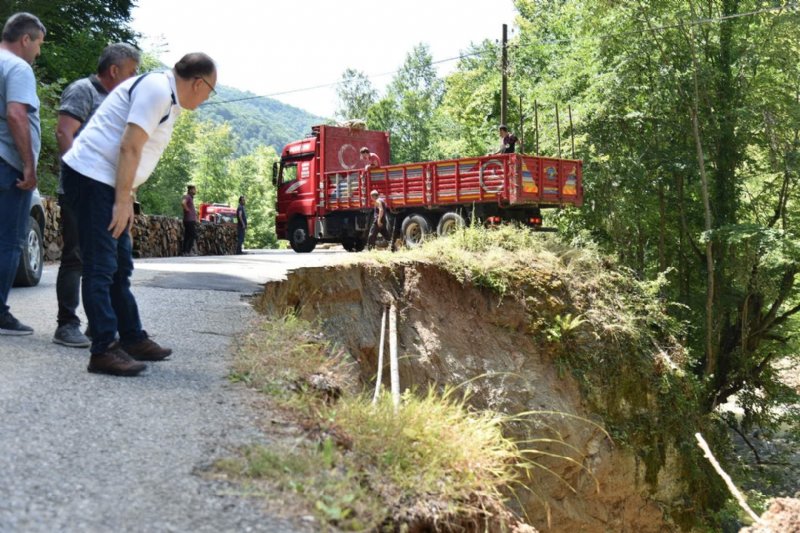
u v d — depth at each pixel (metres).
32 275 9.70
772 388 24.22
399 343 12.88
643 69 24.81
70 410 3.96
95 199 4.68
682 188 25.33
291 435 3.84
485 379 13.08
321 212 23.55
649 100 23.84
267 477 3.27
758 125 23.61
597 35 25.00
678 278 25.97
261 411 4.17
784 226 24.78
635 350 14.69
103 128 4.72
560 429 12.86
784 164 23.11
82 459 3.29
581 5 26.02
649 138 24.62
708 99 24.17
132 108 4.56
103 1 32.25
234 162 110.44
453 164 18.91
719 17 24.55
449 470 3.89
